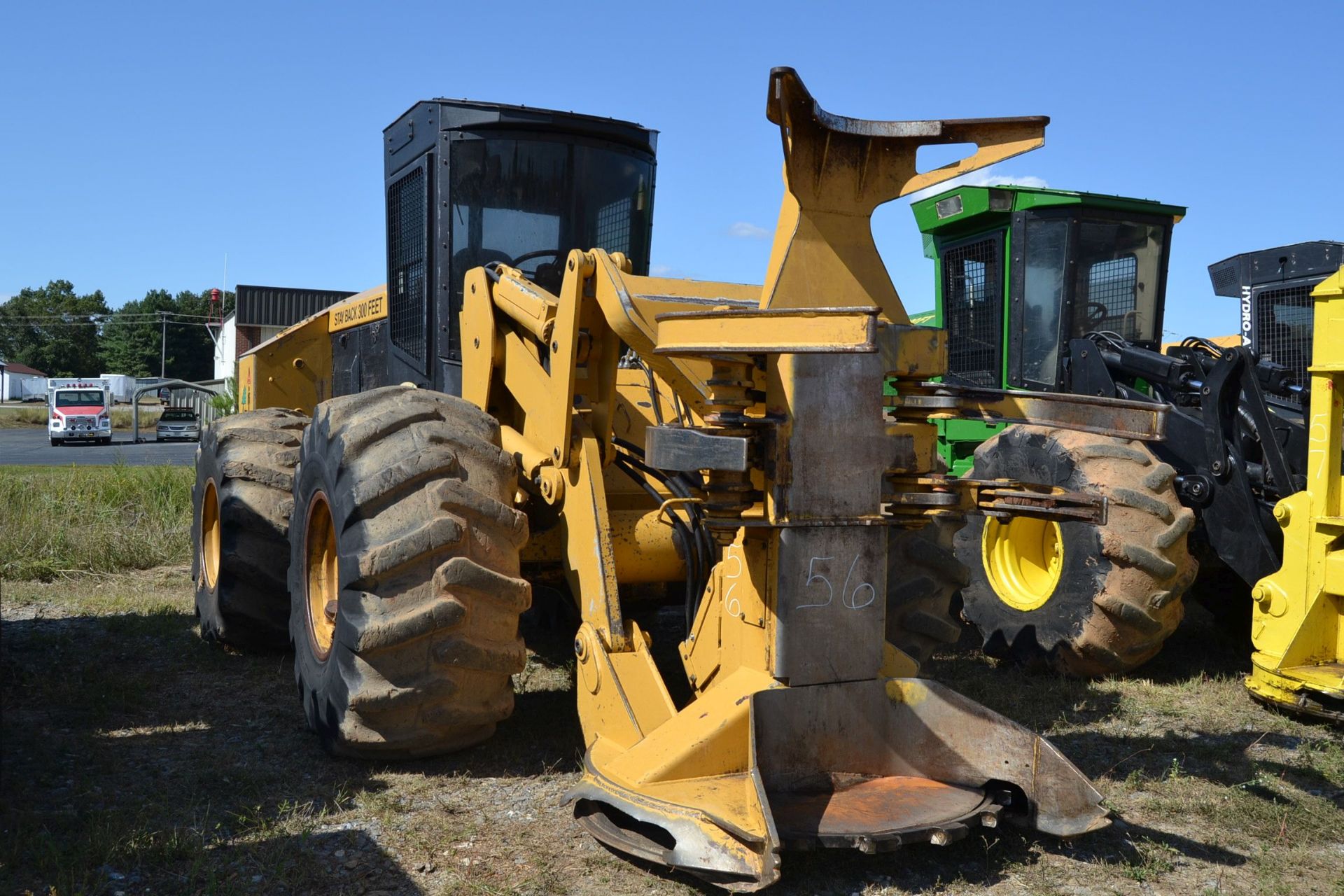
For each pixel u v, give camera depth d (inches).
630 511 167.8
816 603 124.0
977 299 285.4
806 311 108.7
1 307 3873.0
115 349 3356.3
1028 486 134.1
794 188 126.9
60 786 147.6
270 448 217.0
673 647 225.8
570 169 207.3
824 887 119.5
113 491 421.1
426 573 142.6
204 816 137.4
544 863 124.4
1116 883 122.4
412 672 143.3
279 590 212.5
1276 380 219.9
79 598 282.8
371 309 246.5
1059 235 259.1
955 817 118.1
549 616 239.3
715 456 118.3
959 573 161.0
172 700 191.8
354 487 143.9
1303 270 279.7
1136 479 208.7
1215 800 148.8
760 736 121.0
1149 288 268.7
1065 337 258.1
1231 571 243.1
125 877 120.2
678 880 120.3
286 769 154.8
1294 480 206.5
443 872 122.4
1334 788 155.3
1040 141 130.6
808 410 122.5
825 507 123.9
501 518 147.1
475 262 203.0
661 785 118.6
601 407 157.8
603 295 144.1
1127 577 206.1
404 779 150.3
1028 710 193.6
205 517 235.1
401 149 217.3
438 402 158.7
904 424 129.5
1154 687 210.7
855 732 126.9
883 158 132.3
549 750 162.1
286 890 117.4
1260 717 189.6
